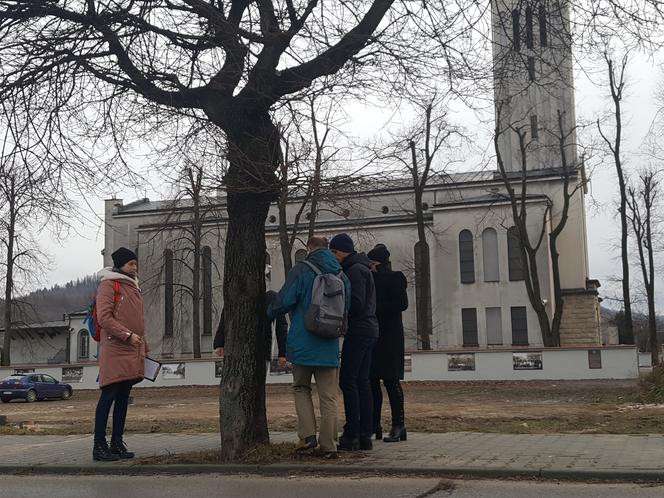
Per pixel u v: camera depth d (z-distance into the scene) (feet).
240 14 28.22
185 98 27.76
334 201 44.50
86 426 46.21
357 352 26.63
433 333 168.66
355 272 26.35
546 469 22.02
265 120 27.37
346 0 27.48
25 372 131.13
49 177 29.89
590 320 171.22
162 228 123.75
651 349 159.02
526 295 163.53
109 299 26.94
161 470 24.80
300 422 25.43
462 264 169.27
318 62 27.14
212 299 173.78
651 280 160.97
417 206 133.49
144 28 26.53
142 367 27.76
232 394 25.50
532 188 171.53
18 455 29.55
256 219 26.55
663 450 25.89
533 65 31.17
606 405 60.34
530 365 107.14
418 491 20.13
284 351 27.66
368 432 27.02
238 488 21.26
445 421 41.73
